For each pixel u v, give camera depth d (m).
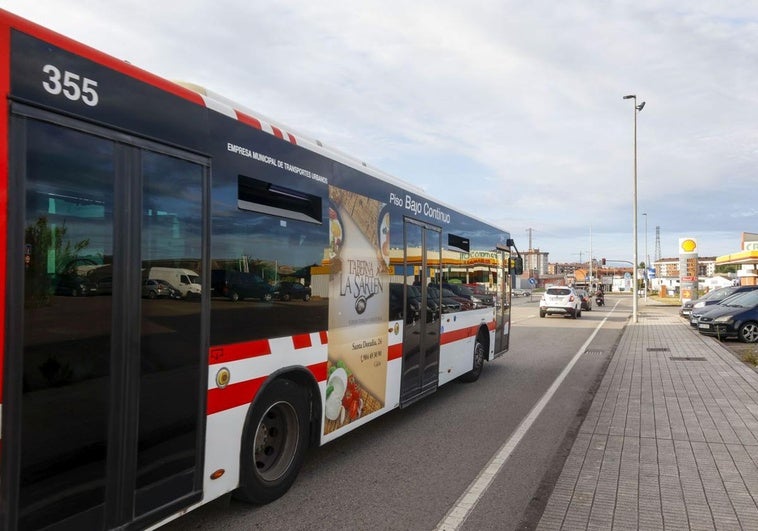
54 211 2.62
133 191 3.05
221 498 4.15
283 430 4.51
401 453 5.75
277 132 4.34
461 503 4.43
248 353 3.92
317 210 4.84
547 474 5.00
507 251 11.87
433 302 7.54
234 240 3.81
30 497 2.48
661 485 4.67
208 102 3.65
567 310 29.05
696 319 18.94
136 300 3.04
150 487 3.11
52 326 2.59
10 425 2.40
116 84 2.99
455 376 8.52
